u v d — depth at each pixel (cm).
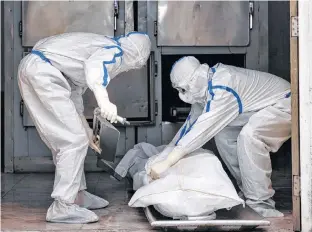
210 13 467
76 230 288
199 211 283
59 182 301
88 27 467
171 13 466
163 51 472
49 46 307
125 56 317
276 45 510
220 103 313
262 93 332
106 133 314
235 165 343
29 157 483
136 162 382
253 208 320
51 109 298
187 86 325
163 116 500
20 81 306
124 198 376
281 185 427
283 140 329
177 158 305
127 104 475
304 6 270
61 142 301
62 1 464
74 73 310
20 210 340
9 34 473
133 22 472
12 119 480
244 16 470
